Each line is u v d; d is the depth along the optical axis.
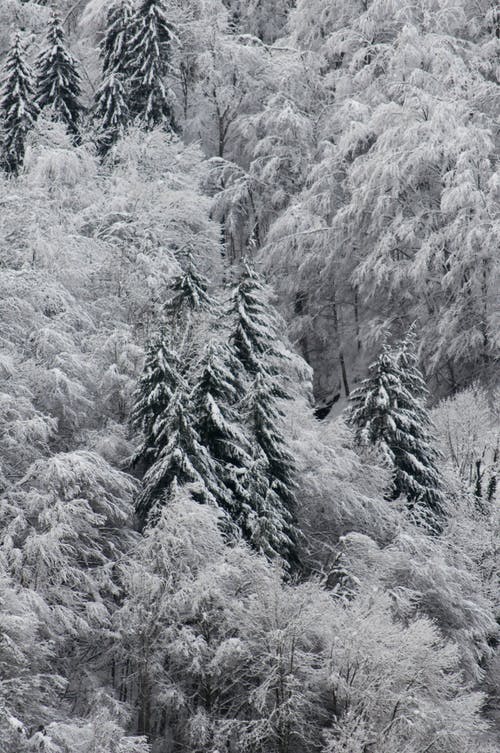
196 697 17.80
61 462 17.55
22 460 19.11
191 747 17.08
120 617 17.30
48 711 14.89
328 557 22.92
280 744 16.58
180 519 17.58
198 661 16.89
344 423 26.25
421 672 17.45
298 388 28.77
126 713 16.56
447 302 42.75
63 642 16.78
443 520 27.11
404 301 45.97
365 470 24.70
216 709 17.31
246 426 21.69
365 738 15.77
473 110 44.19
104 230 32.81
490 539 28.16
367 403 27.02
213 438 21.11
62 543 16.95
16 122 42.69
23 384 20.30
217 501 20.16
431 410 38.62
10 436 19.22
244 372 22.97
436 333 42.25
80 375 21.81
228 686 17.23
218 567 17.17
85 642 18.09
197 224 37.72
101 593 18.89
